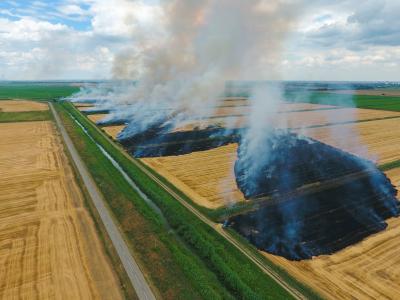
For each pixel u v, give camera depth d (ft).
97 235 91.40
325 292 71.36
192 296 67.92
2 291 68.90
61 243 86.99
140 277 73.31
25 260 79.30
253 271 77.61
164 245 86.84
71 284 71.05
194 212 107.45
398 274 77.61
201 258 83.20
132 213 103.91
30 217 101.65
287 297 69.05
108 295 67.97
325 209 107.34
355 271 78.69
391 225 100.94
